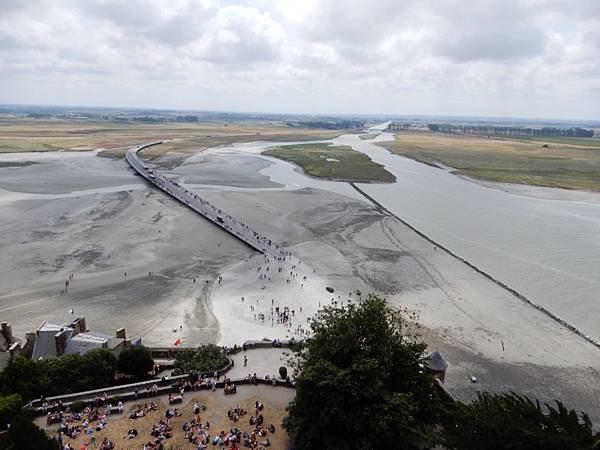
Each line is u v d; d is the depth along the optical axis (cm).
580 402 7094
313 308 10006
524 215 18075
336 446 5188
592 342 8806
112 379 6938
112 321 9225
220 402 6384
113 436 5666
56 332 7531
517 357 8288
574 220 17338
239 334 8850
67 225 15562
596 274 12100
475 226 16488
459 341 8756
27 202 18550
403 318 9550
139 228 15375
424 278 11738
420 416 5506
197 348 7856
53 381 6469
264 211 18000
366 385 5228
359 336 5759
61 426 5697
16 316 9288
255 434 5738
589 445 3991
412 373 5691
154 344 8419
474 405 4906
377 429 4950
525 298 10612
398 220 17038
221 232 15188
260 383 6838
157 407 6238
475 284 11394
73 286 10744
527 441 4134
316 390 5328
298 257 13038
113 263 12225
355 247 14025
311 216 17475
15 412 5591
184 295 10469
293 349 6303
